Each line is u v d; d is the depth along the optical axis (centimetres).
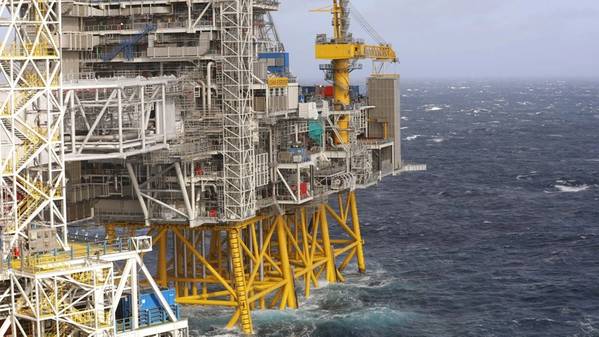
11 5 7869
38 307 7375
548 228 16525
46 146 7925
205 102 10512
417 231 16350
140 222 10281
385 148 13188
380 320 11131
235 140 10125
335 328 10794
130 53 10881
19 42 7919
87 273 7562
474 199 19725
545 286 12775
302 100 11844
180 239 10625
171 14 10869
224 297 11712
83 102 8788
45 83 7931
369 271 13325
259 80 10544
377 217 17688
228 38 10212
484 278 13138
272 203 10819
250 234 10875
